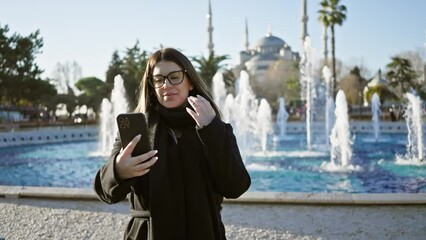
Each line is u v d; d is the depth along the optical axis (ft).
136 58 154.61
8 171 51.42
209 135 6.73
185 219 7.04
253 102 103.30
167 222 6.91
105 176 6.84
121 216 20.70
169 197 6.98
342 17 135.74
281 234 18.06
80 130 102.83
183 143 7.25
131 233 7.29
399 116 140.97
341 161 54.03
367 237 17.57
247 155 60.95
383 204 21.47
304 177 41.96
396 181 39.81
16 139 86.58
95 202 23.04
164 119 7.43
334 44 139.13
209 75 136.15
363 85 207.41
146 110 7.65
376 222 19.25
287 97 227.20
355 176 42.52
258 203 22.13
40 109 165.58
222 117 8.15
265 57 362.12
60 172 50.52
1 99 125.80
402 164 50.93
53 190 24.22
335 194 22.43
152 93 7.77
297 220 19.71
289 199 21.91
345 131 57.88
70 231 18.78
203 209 7.05
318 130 119.85
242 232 18.35
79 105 168.04
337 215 20.30
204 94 7.81
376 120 101.19
